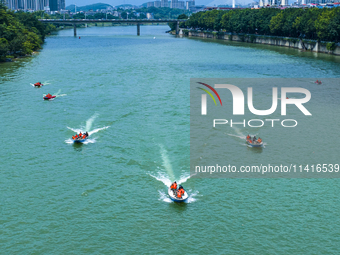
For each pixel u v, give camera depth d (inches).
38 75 6314.0
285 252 1991.9
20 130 3622.0
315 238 2094.0
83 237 2106.3
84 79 5999.0
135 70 6924.2
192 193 2524.6
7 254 1977.1
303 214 2300.7
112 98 4773.6
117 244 2053.4
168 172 2795.3
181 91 5196.9
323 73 6550.2
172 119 3932.1
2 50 7834.6
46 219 2255.2
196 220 2250.2
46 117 4003.4
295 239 2086.6
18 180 2684.5
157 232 2146.9
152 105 4456.2
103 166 2881.4
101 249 2015.3
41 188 2583.7
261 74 6525.6
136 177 2721.5
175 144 3267.7
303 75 6392.7
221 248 2021.4
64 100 4672.7
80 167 2866.6
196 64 7736.2
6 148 3201.3
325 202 2423.7
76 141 3304.6
